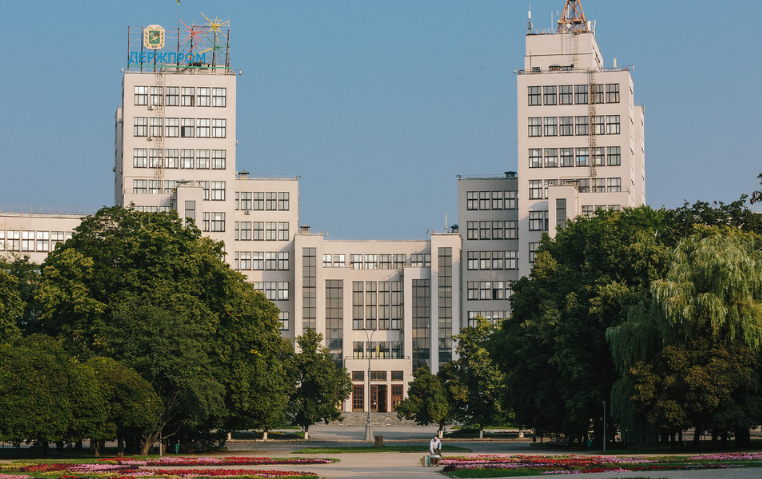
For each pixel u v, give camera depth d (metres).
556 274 91.75
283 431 161.75
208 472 54.66
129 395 73.25
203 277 87.81
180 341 77.56
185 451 91.31
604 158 184.50
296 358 139.38
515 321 96.94
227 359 86.88
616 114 184.75
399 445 110.69
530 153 187.38
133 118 185.25
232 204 185.62
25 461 64.88
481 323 142.38
